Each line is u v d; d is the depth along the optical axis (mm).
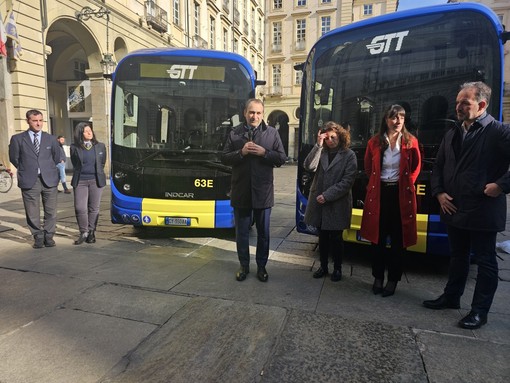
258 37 39812
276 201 10711
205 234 6305
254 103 3957
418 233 4160
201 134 5691
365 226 3779
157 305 3475
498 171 2949
